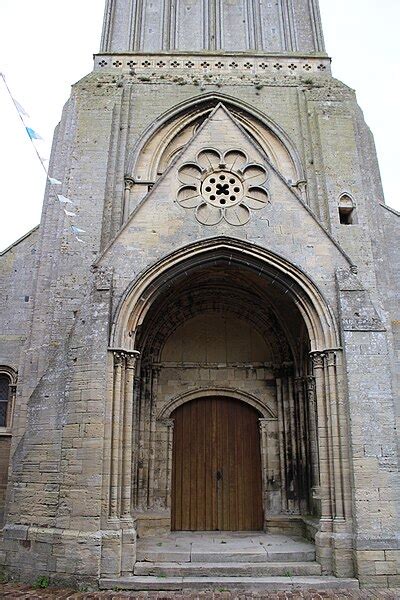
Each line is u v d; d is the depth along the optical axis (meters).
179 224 13.88
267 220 14.00
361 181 17.48
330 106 18.64
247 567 11.88
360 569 11.38
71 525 11.60
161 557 12.49
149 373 16.66
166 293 16.12
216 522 16.30
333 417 12.56
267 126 18.86
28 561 11.86
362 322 12.93
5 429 17.12
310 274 13.54
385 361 12.65
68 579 11.23
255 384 17.34
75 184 17.06
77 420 12.23
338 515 12.03
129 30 21.27
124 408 12.62
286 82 19.50
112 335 12.80
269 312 17.45
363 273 16.34
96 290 13.15
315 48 21.02
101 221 16.61
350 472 12.12
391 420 12.26
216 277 16.77
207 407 17.33
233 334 17.91
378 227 17.80
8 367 17.72
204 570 11.82
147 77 19.36
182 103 18.98
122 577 11.48
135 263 13.52
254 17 21.72
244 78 19.64
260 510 16.45
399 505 11.77
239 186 14.32
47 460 12.46
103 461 11.93
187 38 21.44
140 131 18.67
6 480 16.69
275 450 16.70
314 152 18.19
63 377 12.95
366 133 19.33
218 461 16.86
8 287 18.45
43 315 16.31
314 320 13.39
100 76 19.23
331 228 16.78
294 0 22.09
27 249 18.88
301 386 16.67
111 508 11.80
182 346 17.66
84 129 17.88
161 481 16.14
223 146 14.65
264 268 13.80
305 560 12.52
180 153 14.51
